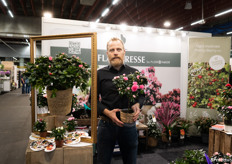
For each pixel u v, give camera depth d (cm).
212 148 303
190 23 832
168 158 311
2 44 1464
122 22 848
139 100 157
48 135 186
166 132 376
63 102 149
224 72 404
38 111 189
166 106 389
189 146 370
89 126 288
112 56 158
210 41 405
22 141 381
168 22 806
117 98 156
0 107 751
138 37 386
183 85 422
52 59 154
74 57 166
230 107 276
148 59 395
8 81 1352
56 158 165
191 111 414
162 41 404
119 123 143
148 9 682
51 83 143
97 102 162
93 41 167
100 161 162
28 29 857
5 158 304
